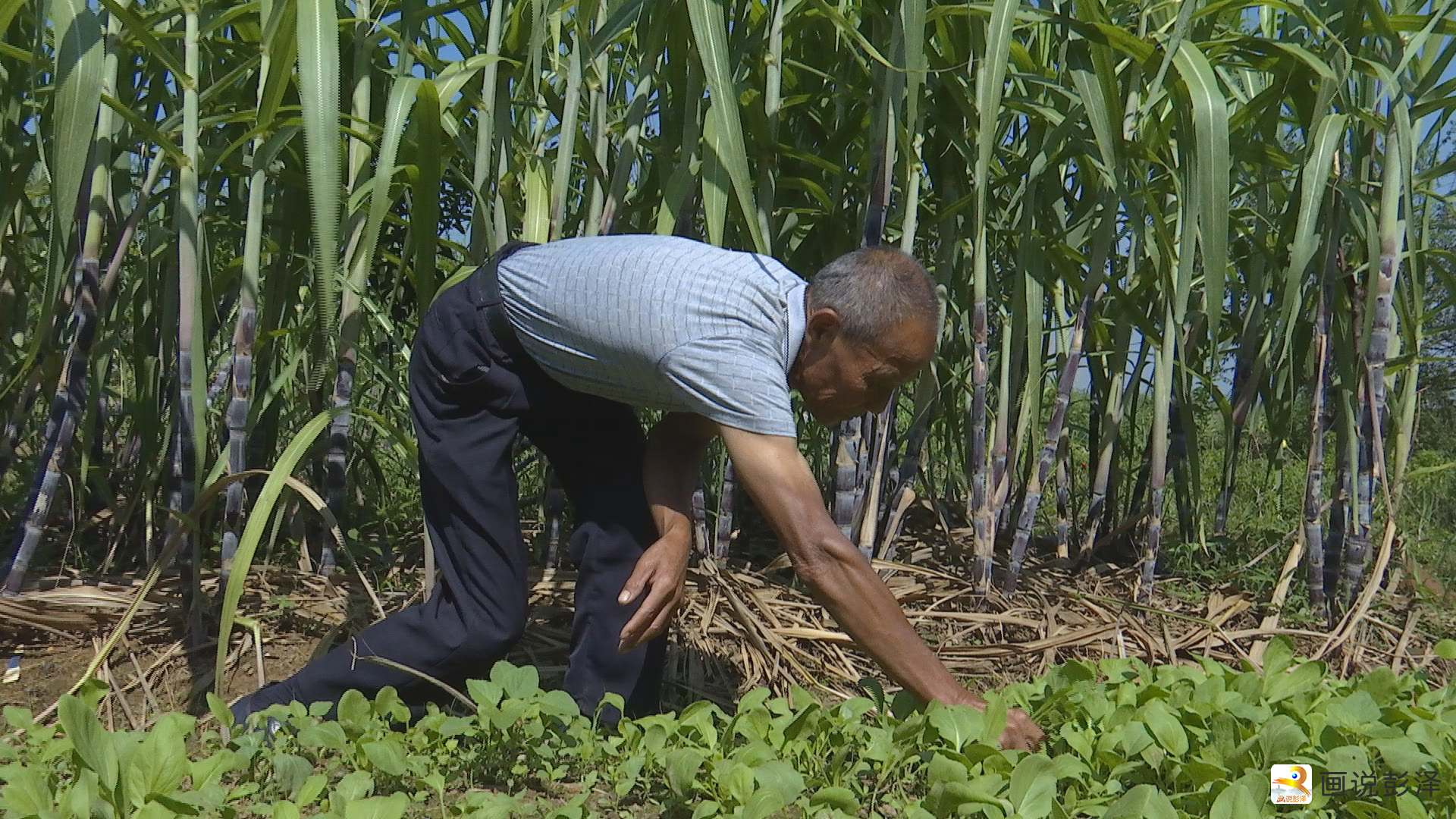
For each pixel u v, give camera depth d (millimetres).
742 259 1778
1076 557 3445
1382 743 1534
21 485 3125
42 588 2523
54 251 2031
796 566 1669
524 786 1737
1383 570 2682
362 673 1938
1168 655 2588
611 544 1972
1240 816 1359
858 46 2646
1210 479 4277
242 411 2182
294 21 1917
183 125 2189
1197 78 2180
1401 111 2408
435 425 1939
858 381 1728
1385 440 3178
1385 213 2600
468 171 2924
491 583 1916
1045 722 1846
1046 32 2926
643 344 1697
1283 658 2004
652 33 2283
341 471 2590
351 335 2480
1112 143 2434
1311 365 3082
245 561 1896
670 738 1740
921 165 2479
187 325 2180
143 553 2947
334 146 1797
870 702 1834
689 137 2328
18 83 2445
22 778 1396
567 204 3043
